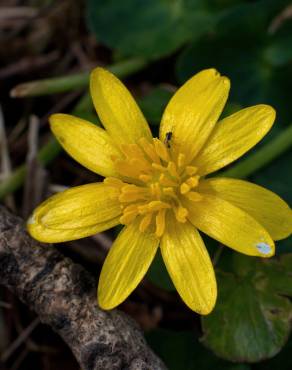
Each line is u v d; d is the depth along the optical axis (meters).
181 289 0.14
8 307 0.16
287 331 0.15
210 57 0.17
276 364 0.15
